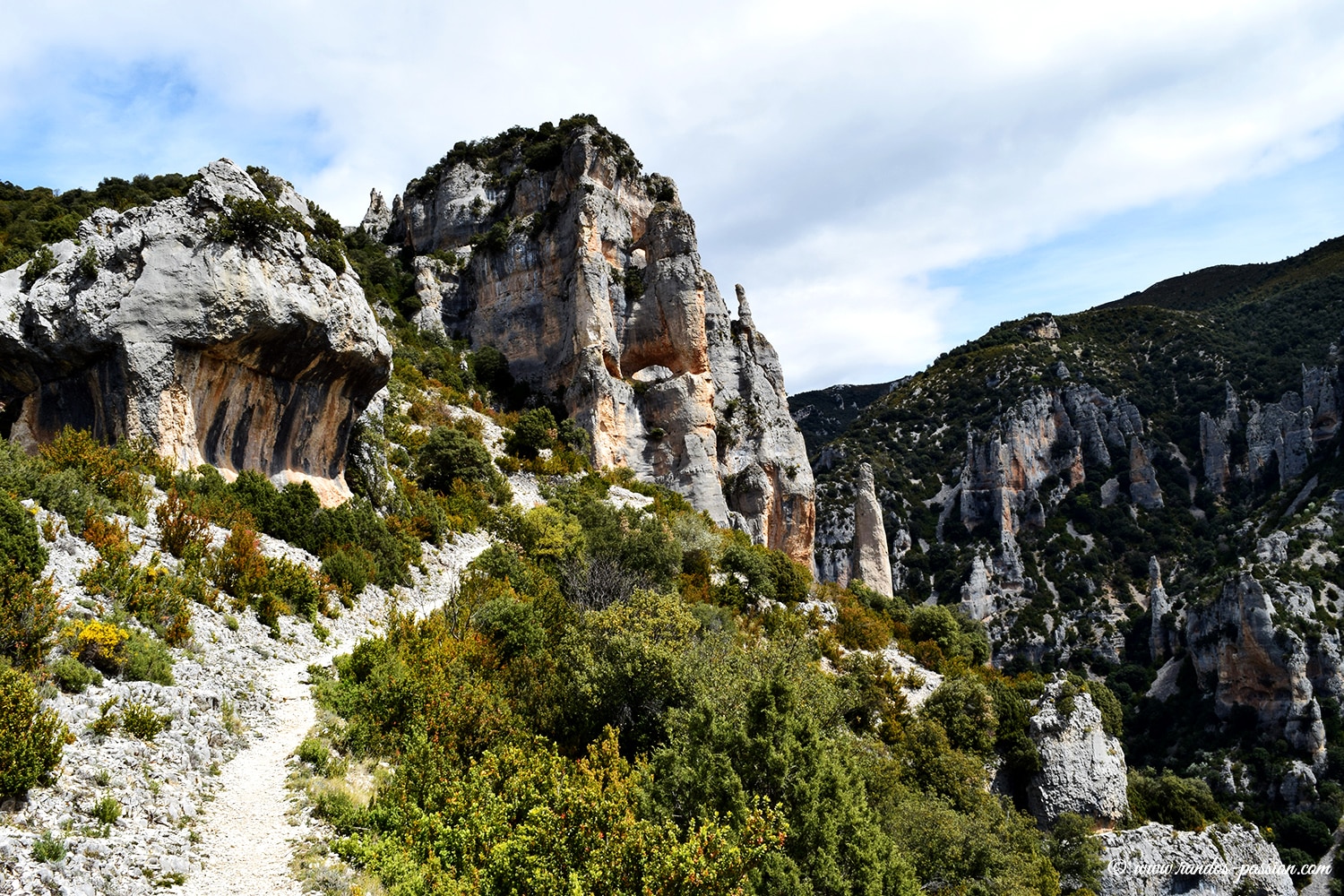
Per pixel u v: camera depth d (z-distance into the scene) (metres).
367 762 17.12
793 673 29.81
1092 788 42.56
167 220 28.58
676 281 74.06
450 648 23.14
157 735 14.52
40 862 10.20
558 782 14.56
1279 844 65.00
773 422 81.69
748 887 14.30
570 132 81.00
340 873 12.55
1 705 11.72
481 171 85.31
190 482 26.31
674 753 18.52
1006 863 27.97
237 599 22.38
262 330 28.88
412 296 74.88
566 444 64.06
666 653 23.41
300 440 32.31
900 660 51.84
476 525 41.62
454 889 11.91
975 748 42.12
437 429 48.12
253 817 13.89
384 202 96.38
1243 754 73.06
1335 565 83.50
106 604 17.62
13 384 28.61
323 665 22.08
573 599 35.19
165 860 11.71
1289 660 73.44
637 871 12.73
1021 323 167.62
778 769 18.39
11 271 29.75
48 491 20.00
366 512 32.12
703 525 58.09
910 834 27.20
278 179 53.66
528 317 74.69
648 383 72.44
